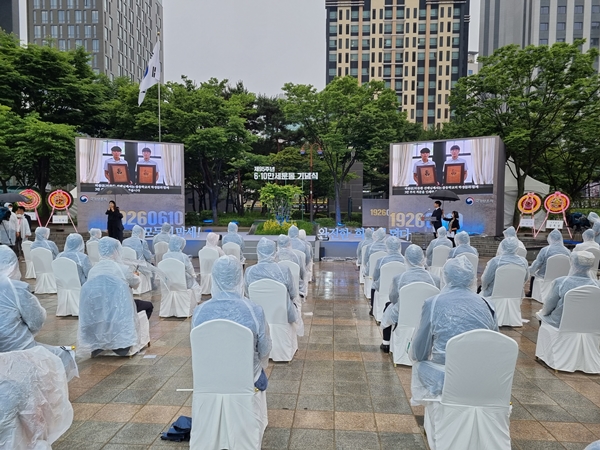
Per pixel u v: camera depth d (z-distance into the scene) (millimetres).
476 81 19781
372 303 7309
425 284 4582
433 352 3014
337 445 3238
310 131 23766
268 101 32156
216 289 3078
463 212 16453
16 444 2346
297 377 4559
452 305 2953
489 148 15836
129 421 3586
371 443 3271
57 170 22844
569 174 24359
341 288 9688
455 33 69125
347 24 70938
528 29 63062
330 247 15156
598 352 4668
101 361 4980
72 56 22094
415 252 4844
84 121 22969
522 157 21250
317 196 31625
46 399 2580
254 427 2898
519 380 4523
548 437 3371
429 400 2896
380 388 4277
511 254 6543
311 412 3770
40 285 8734
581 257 4570
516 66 18641
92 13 58938
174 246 7090
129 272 5082
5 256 2830
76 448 3176
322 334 6168
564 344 4711
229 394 2883
